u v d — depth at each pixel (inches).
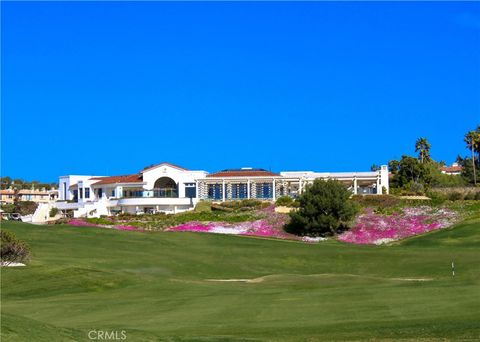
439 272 2240.4
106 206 4416.8
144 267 2346.2
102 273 1915.6
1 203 6879.9
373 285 1659.7
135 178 4781.0
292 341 961.5
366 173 4439.0
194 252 2704.2
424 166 4990.2
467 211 3417.8
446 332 988.6
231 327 1093.8
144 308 1343.5
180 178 4594.0
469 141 5674.2
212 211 3880.4
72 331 941.8
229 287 1774.1
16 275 1871.3
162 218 3799.2
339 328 1055.6
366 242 3206.2
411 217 3435.0
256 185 4431.6
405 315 1147.9
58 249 2600.9
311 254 2689.5
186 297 1515.7
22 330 877.8
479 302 1248.8
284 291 1599.4
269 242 3026.6
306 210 3329.2
